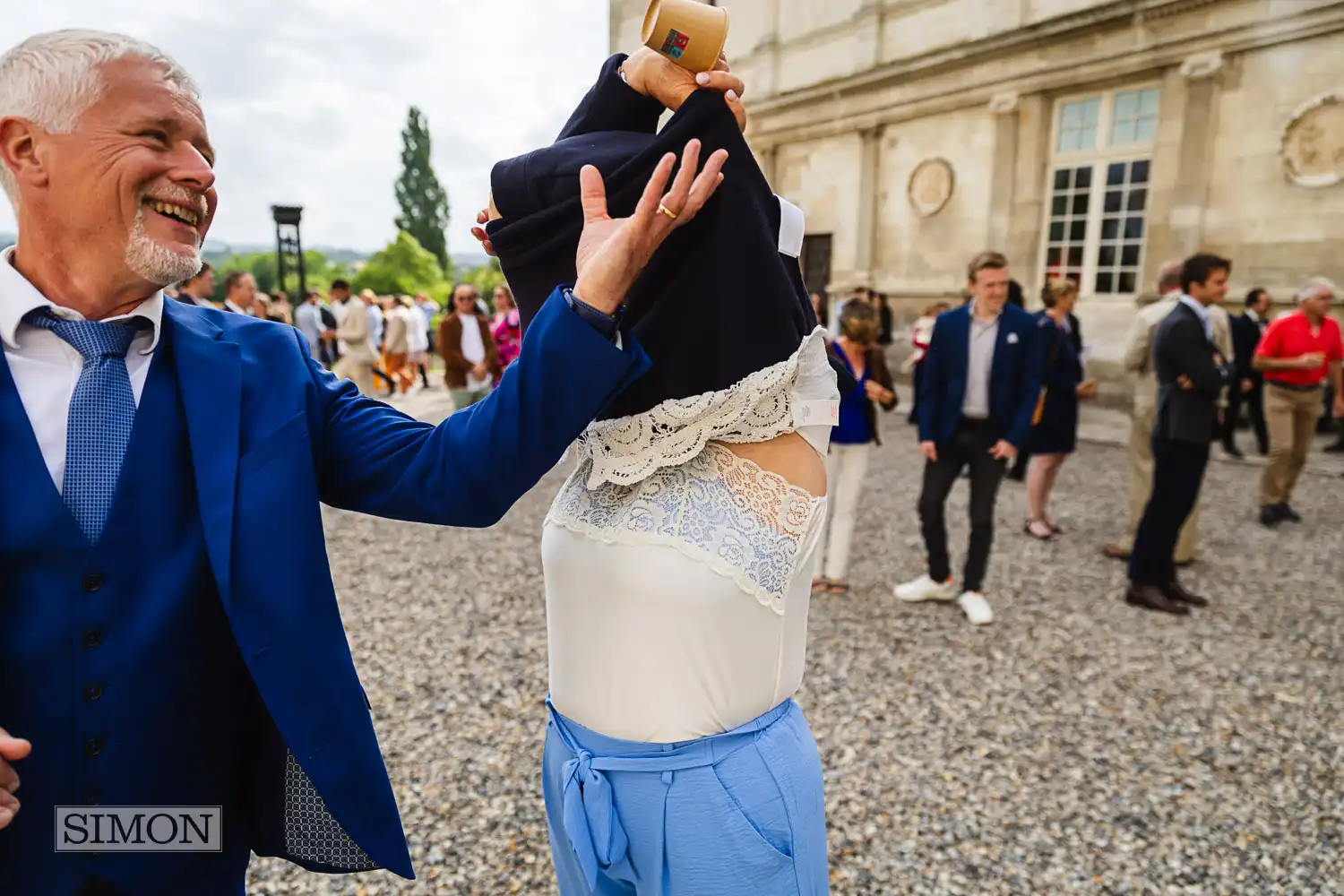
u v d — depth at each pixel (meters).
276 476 0.93
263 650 0.89
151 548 0.90
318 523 0.96
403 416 1.09
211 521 0.89
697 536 0.97
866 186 12.12
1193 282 3.64
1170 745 2.67
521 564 4.57
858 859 2.12
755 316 0.94
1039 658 3.33
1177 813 2.31
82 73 0.84
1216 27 8.32
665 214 0.85
